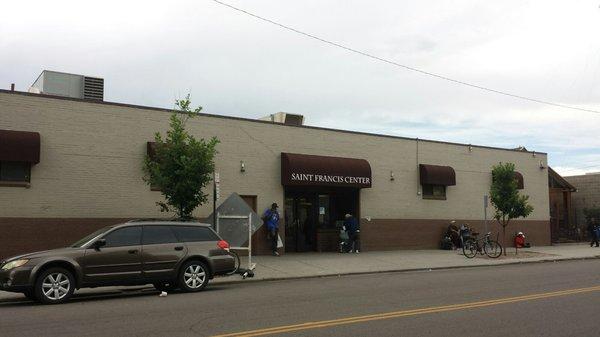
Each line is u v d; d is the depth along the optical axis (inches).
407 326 343.9
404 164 1048.8
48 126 694.5
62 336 317.4
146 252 501.4
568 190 1449.3
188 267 523.2
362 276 678.5
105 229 511.5
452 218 1113.4
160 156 649.6
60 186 698.2
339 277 669.3
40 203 683.4
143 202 754.8
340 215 1010.1
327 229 975.0
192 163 629.0
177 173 631.2
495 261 877.8
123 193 740.7
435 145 1100.5
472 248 943.0
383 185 1015.0
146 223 516.4
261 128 874.1
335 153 956.0
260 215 864.9
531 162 1283.2
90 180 719.1
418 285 565.6
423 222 1064.8
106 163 731.4
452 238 1071.6
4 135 647.8
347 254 915.4
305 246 962.1
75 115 713.6
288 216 943.7
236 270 637.3
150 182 689.6
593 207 1513.3
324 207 993.5
